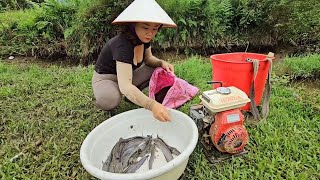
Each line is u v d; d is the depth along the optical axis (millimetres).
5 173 1594
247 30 4000
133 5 1595
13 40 3879
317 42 3598
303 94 2312
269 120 1938
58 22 3777
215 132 1547
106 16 3637
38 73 3080
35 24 3762
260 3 3814
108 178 1132
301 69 2715
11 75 3031
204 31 3891
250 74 1838
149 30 1615
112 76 1930
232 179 1469
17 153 1787
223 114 1508
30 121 2107
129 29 1654
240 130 1526
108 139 1583
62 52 3852
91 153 1408
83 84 2686
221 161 1604
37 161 1692
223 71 1889
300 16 3576
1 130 2062
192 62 3094
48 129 2000
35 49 3855
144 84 2115
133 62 1836
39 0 5477
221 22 3943
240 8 3887
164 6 3688
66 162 1668
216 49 3998
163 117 1438
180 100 2023
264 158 1595
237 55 2160
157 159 1459
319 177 1450
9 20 4031
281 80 2510
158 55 3885
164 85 2047
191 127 1459
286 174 1474
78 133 1941
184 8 3773
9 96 2514
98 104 1943
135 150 1523
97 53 3799
